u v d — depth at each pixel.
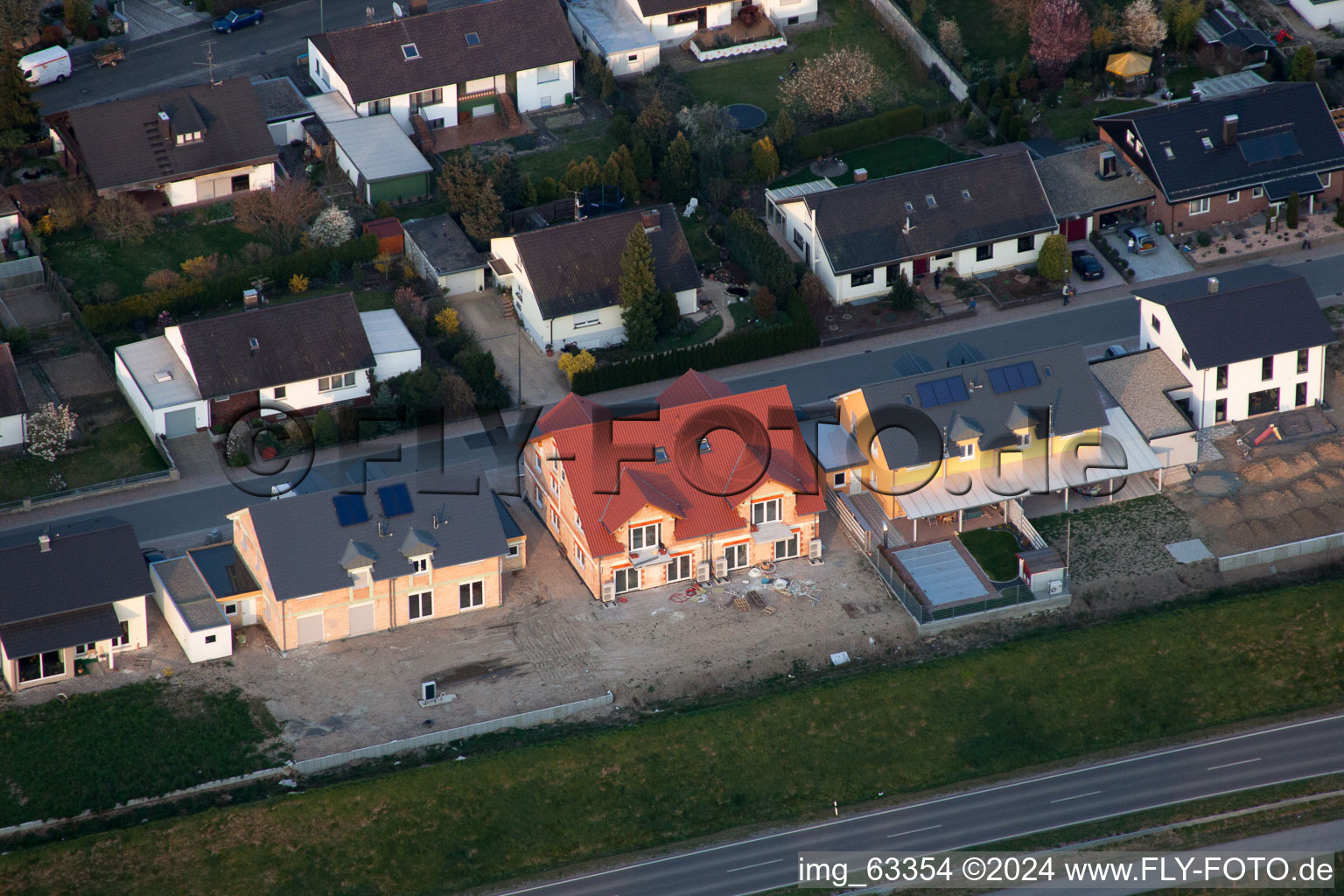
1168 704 91.44
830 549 100.00
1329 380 109.88
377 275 120.50
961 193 120.31
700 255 123.81
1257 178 122.75
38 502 101.75
